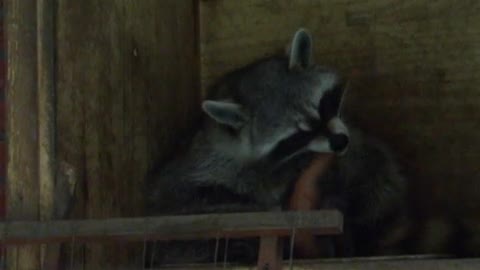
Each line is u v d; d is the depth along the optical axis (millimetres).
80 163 1541
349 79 2014
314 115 1736
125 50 1716
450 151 1958
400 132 1984
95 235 1354
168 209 1749
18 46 1477
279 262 1338
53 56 1502
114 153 1650
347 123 1862
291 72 1778
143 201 1752
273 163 1749
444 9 1992
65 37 1526
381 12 2023
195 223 1342
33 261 1434
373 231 1831
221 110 1743
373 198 1842
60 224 1358
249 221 1333
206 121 1823
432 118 1975
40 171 1470
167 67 1902
